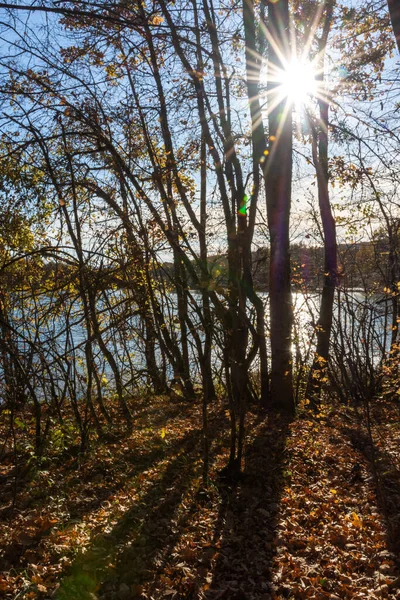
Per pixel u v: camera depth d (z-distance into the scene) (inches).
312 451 344.2
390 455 332.8
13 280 363.9
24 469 283.4
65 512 231.1
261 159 328.5
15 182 271.4
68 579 173.9
